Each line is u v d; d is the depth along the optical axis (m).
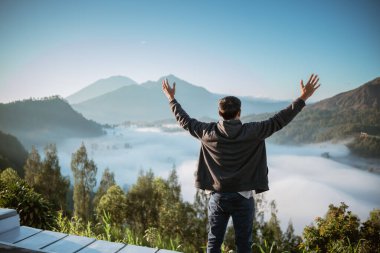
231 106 2.19
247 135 2.09
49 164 50.50
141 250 2.34
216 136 2.17
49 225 5.60
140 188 45.34
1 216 2.52
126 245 2.42
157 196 45.56
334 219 12.96
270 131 2.10
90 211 53.84
